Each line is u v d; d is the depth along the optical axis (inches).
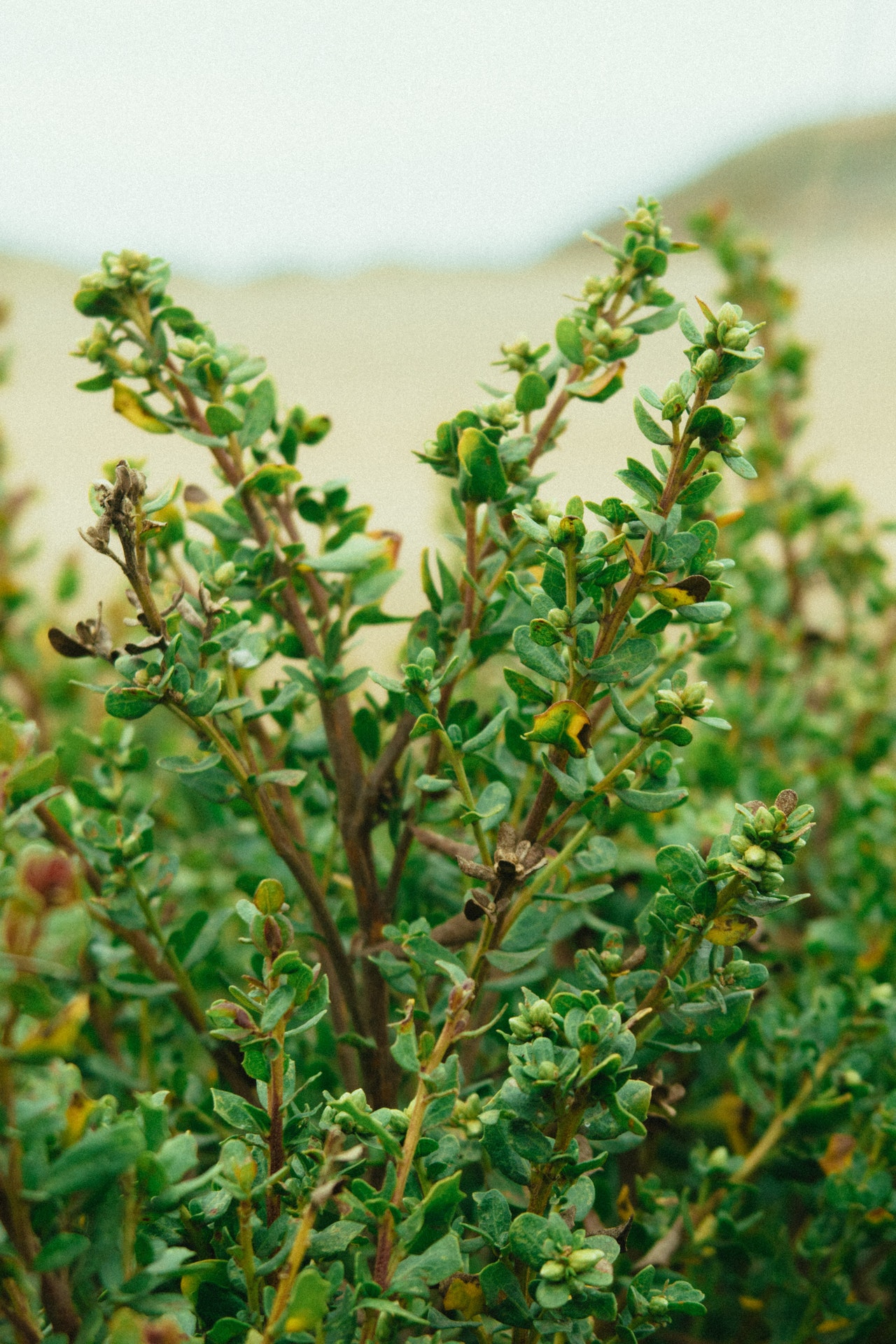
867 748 45.9
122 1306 27.6
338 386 283.6
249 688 35.8
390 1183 28.7
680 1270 34.1
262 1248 28.8
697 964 29.8
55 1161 26.9
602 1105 28.3
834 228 354.6
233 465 32.7
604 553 28.9
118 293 32.1
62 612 50.1
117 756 34.5
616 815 36.6
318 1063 34.6
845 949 37.6
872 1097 34.5
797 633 49.6
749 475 28.8
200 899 40.4
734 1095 35.3
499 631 32.2
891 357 270.4
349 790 33.0
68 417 228.5
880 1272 34.5
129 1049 35.9
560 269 578.9
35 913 26.2
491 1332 29.1
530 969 33.2
